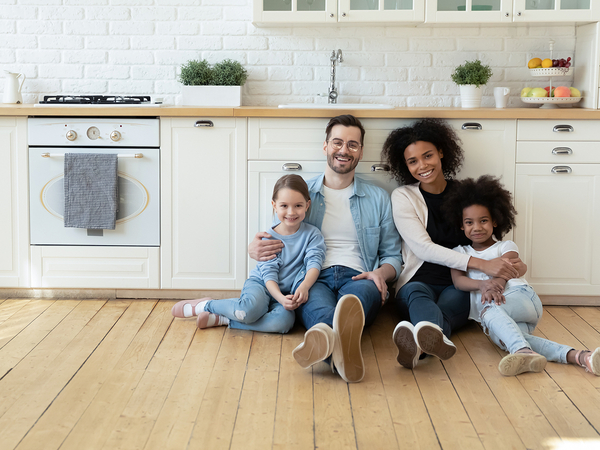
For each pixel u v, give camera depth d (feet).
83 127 8.50
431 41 10.36
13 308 8.46
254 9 9.56
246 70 10.48
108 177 8.46
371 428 5.22
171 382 6.11
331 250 7.93
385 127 8.45
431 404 5.67
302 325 7.84
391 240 8.09
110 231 8.70
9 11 10.31
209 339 7.32
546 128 8.43
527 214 8.59
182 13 10.37
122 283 8.81
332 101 10.25
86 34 10.40
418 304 6.96
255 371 6.40
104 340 7.25
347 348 6.05
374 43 10.39
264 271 7.55
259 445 4.93
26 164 8.59
